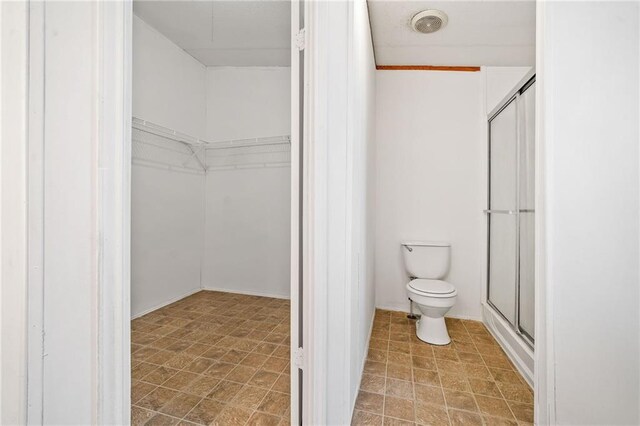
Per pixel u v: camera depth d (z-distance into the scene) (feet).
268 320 8.70
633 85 3.17
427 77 9.14
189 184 10.94
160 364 6.18
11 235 1.57
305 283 3.80
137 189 8.95
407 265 8.68
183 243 10.71
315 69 3.69
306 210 3.79
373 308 8.59
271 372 5.89
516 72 8.78
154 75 9.32
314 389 3.73
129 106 2.06
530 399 5.12
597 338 3.22
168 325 8.30
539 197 3.40
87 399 1.81
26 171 1.60
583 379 3.24
